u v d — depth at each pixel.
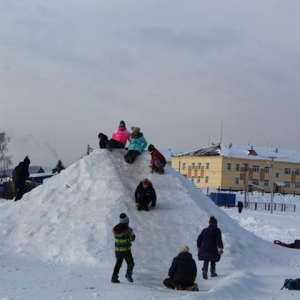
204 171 94.12
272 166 84.12
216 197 67.00
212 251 14.84
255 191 92.12
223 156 92.25
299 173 97.31
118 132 22.73
